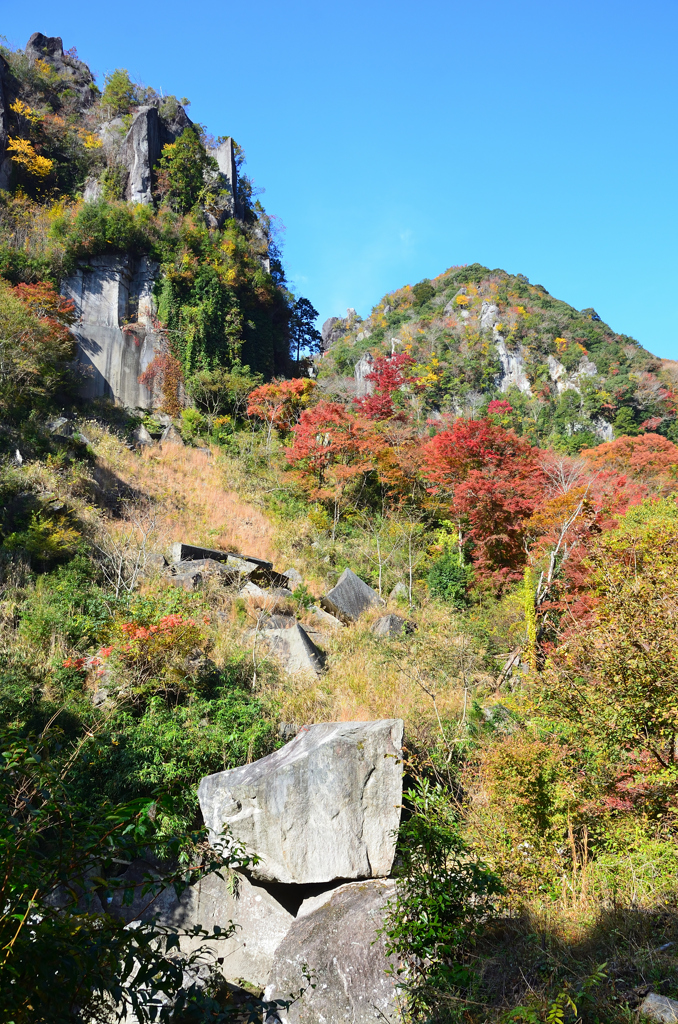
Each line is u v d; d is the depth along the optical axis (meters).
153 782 8.75
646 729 6.05
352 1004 4.99
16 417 23.58
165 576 16.27
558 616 13.01
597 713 6.25
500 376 77.00
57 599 14.01
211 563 17.56
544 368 77.06
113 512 21.72
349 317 108.44
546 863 6.05
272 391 35.56
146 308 38.28
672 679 5.77
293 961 5.39
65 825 3.07
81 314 36.75
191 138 45.22
